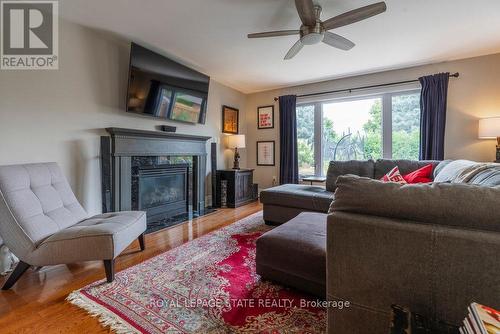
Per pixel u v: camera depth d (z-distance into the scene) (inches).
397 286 35.1
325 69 156.9
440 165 107.0
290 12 93.8
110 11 92.6
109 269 69.5
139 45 115.6
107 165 106.4
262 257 68.9
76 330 51.3
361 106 172.4
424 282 33.3
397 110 159.6
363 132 171.9
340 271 39.5
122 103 119.0
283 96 193.6
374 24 102.2
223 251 91.7
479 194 32.8
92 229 68.4
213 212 155.1
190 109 149.1
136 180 121.0
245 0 86.3
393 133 160.9
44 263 66.0
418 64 147.9
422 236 33.2
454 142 140.3
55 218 77.1
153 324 52.9
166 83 131.1
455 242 31.4
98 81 109.3
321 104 185.9
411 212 35.2
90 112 106.5
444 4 88.3
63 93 97.9
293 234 68.6
